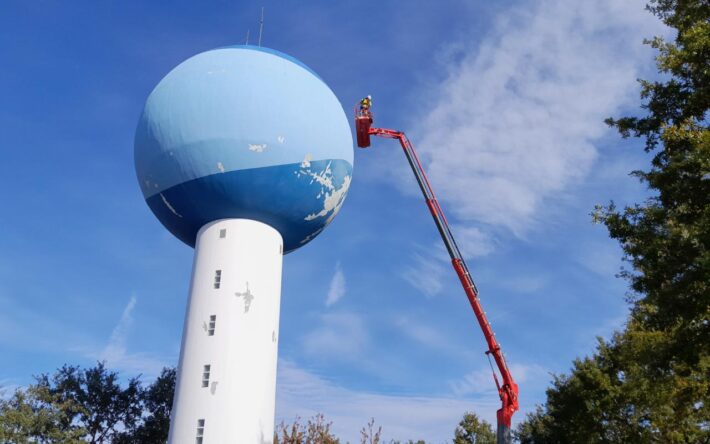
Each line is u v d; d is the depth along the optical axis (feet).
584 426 145.07
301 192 129.49
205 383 118.11
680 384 108.06
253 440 115.85
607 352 147.43
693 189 73.97
